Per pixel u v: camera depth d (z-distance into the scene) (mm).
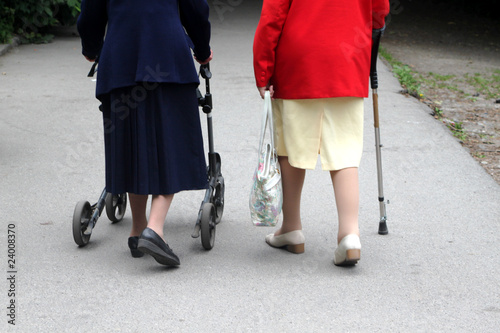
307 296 3336
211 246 3961
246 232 4262
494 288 3428
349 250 3518
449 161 5812
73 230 3869
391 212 4590
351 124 3629
